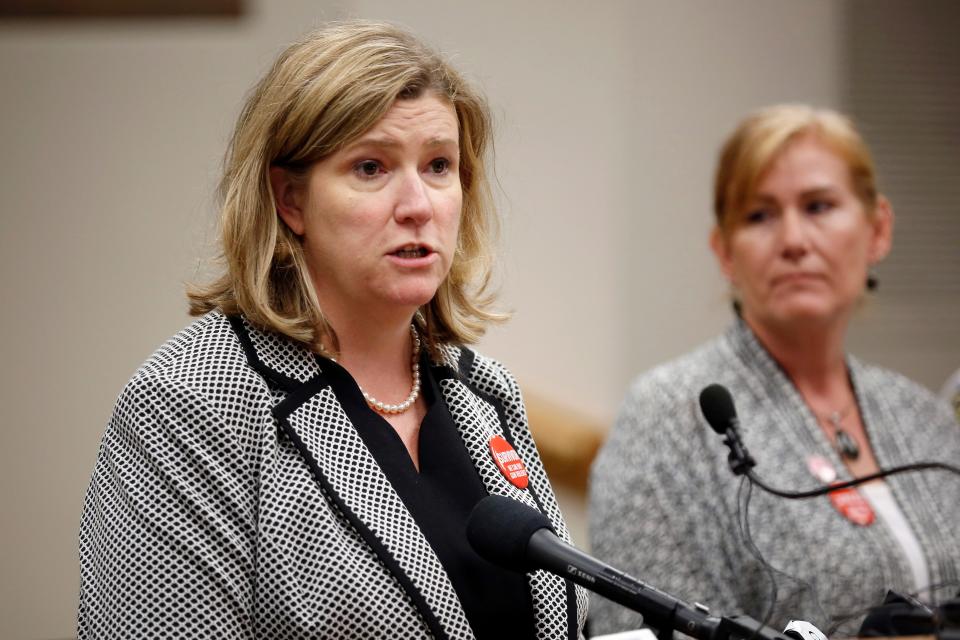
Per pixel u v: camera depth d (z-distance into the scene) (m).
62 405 15.68
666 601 5.00
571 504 16.64
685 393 10.34
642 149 17.56
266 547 5.61
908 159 19.11
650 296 17.45
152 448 5.70
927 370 19.19
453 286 6.96
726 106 17.91
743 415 10.20
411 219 6.02
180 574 5.48
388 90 5.97
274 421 5.90
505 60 16.89
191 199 15.91
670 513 9.82
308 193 6.14
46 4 15.73
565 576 5.27
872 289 11.27
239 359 6.01
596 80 17.22
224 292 6.40
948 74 19.23
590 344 17.14
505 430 6.98
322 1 16.12
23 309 15.66
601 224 17.22
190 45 15.98
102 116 15.84
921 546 9.75
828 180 10.45
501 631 6.04
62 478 15.63
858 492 9.94
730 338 10.82
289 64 6.20
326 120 5.96
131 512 5.62
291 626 5.48
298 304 6.22
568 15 17.16
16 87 15.70
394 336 6.49
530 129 16.97
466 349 7.27
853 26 18.77
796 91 18.36
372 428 6.13
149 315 15.88
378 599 5.57
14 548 15.48
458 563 5.99
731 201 10.77
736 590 9.54
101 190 15.83
